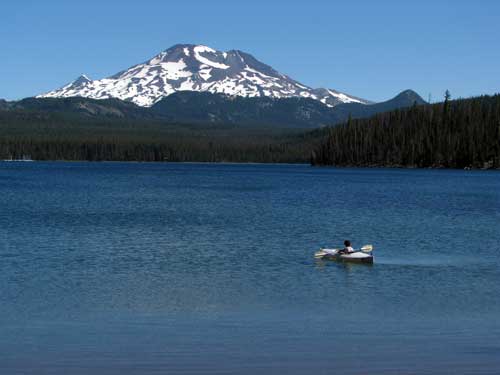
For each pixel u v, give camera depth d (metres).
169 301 31.23
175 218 70.81
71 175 182.12
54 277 37.16
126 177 173.00
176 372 20.88
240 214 75.69
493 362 21.77
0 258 43.69
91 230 59.47
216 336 25.09
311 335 25.25
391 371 20.95
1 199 96.94
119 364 21.59
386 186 130.25
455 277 37.97
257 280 36.69
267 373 20.80
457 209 81.75
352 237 56.00
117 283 35.53
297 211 79.44
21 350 23.09
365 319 27.86
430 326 26.64
